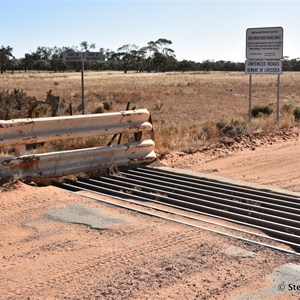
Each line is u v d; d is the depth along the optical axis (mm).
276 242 5250
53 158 7934
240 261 4664
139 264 4648
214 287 4129
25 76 82688
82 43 83938
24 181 7582
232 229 5652
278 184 8078
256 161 9883
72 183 8102
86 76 86125
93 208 6465
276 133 12773
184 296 3982
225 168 9320
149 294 4035
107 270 4547
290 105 21406
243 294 3992
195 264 4605
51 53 143750
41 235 5523
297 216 6203
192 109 27125
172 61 134750
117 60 147375
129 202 6844
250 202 6934
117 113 9023
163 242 5203
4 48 114562
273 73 14523
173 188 7598
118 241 5277
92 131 8578
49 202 6715
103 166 8617
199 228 5637
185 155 10422
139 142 9328
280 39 14273
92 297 4016
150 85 52281
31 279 4406
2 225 5867
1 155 9258
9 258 4910
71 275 4465
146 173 8820
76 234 5527
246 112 21766
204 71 133875
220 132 12633
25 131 7754
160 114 24344
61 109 20594
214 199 7066
